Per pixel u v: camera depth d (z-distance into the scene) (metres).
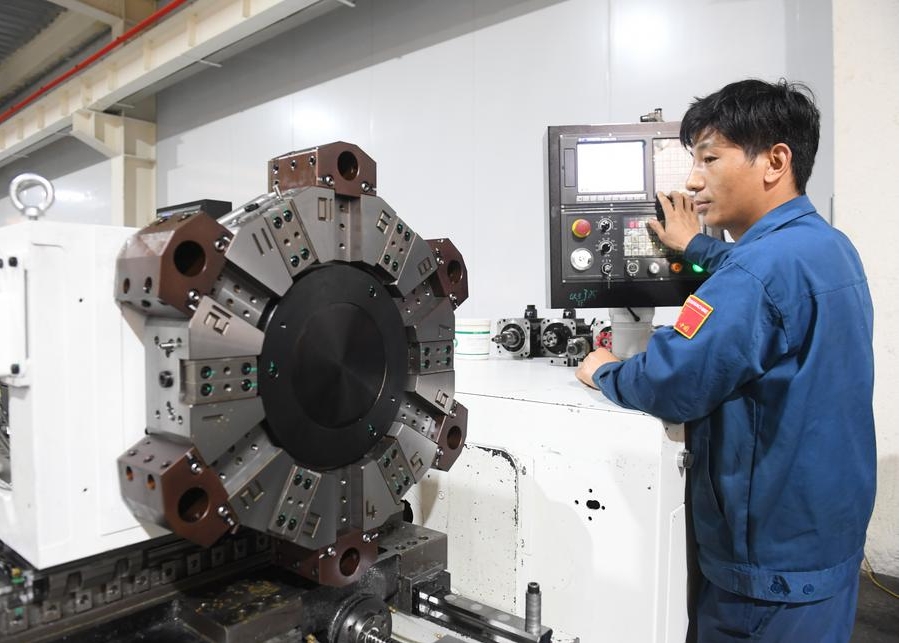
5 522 0.61
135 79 3.35
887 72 1.56
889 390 1.61
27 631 0.56
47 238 0.54
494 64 2.46
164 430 0.56
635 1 2.08
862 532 0.96
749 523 0.96
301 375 0.60
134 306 0.58
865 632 1.47
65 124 4.25
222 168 3.86
